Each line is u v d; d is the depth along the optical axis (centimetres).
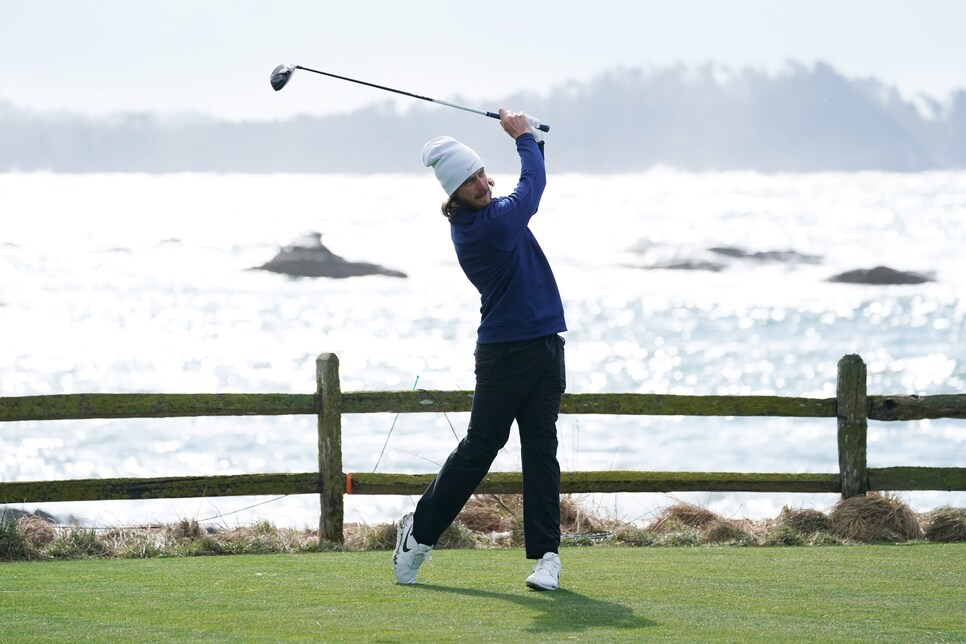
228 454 6300
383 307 15750
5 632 1512
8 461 6050
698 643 1421
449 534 2633
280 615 1622
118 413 2677
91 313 14788
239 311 15238
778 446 6375
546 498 1841
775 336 12338
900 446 6419
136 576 2036
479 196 1783
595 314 14612
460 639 1447
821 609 1662
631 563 2164
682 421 7144
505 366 1806
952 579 1942
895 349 11050
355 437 6344
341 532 2762
